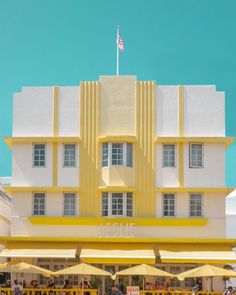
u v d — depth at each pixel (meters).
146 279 50.09
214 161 50.34
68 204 50.25
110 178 49.72
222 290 49.72
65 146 50.75
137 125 50.62
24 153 50.69
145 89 51.06
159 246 48.72
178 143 50.38
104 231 49.38
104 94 51.03
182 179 50.06
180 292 45.03
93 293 45.25
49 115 50.97
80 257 46.81
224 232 49.66
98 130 50.66
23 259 49.44
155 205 49.88
